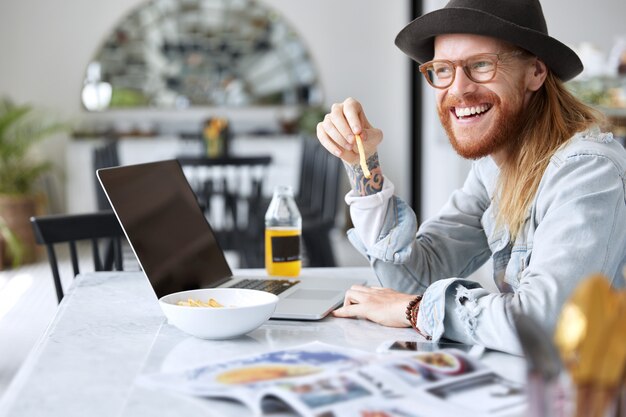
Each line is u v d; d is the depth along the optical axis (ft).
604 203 4.06
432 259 5.32
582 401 1.96
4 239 18.30
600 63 13.64
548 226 4.10
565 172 4.26
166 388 3.15
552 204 4.19
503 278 4.85
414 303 4.24
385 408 2.73
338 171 15.12
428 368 3.14
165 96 24.53
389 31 24.75
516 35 4.50
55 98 24.00
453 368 3.14
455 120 4.79
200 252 5.38
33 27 23.80
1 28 23.67
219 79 24.63
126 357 3.70
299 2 24.61
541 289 3.83
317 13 24.66
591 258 3.92
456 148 4.85
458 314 3.92
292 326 4.35
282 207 5.93
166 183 5.35
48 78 23.97
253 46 24.63
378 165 5.03
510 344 3.69
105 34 24.09
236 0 24.47
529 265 4.17
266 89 24.80
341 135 4.87
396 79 24.72
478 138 4.74
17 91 23.85
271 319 4.52
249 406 2.86
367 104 24.91
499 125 4.68
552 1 14.47
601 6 14.35
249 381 3.08
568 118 4.76
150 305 4.84
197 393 3.05
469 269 5.55
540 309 3.76
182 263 5.08
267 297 4.22
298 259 5.98
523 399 2.84
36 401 3.10
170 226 5.16
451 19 4.58
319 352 3.48
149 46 24.31
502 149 4.84
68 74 24.02
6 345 11.68
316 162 17.20
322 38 24.73
